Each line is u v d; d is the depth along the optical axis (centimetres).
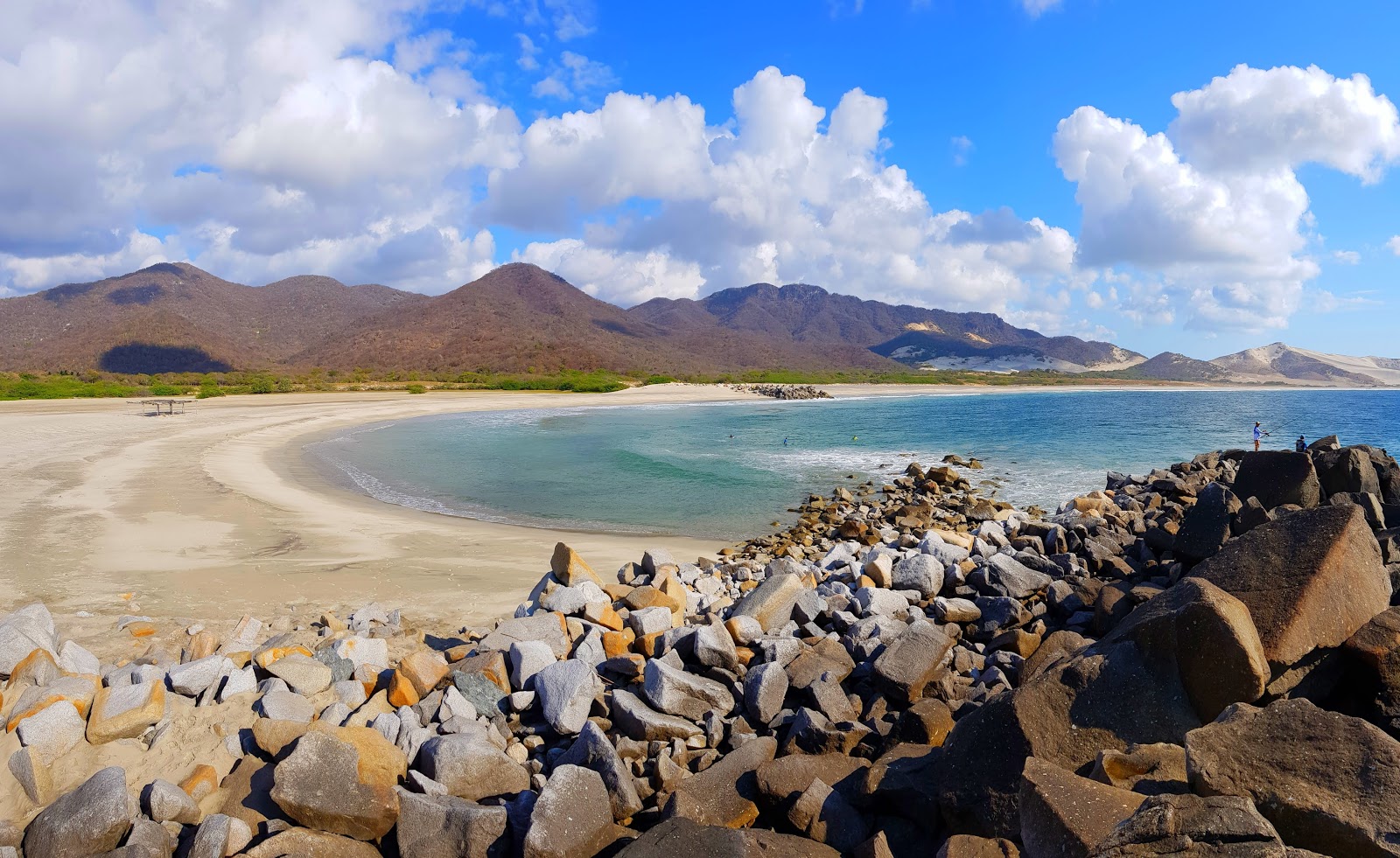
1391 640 502
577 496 2323
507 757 543
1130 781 420
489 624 950
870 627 782
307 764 489
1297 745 395
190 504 1852
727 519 2014
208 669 613
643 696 643
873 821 484
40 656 598
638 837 434
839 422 5638
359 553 1416
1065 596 898
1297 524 603
